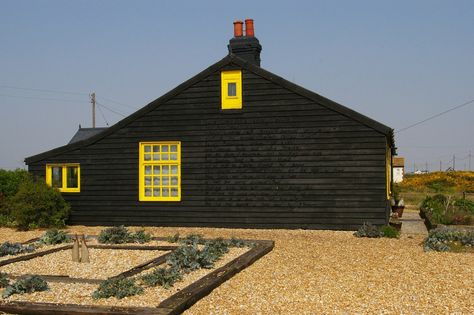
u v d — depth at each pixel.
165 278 8.00
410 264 10.16
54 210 16.94
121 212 17.22
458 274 9.24
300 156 15.78
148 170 17.16
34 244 12.56
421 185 45.34
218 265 9.68
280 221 15.91
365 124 15.21
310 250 11.80
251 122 16.19
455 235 12.38
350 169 15.36
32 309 6.67
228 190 16.34
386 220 15.43
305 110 15.73
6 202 18.16
